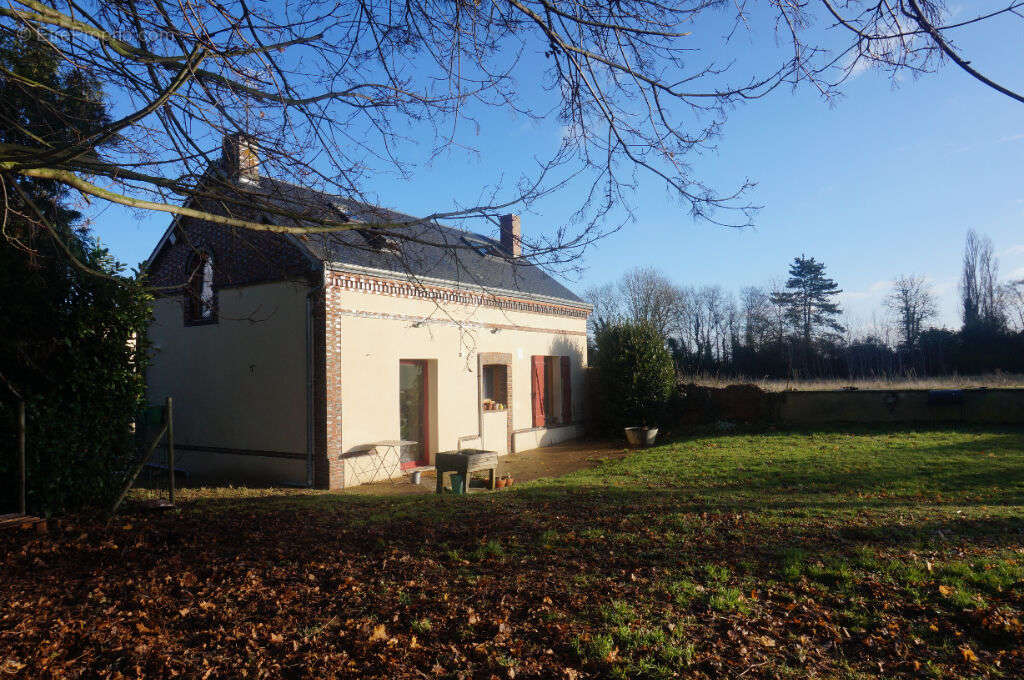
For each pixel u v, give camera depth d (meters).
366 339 13.08
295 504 9.73
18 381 8.45
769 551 6.21
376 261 13.54
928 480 10.24
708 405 20.09
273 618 4.74
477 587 5.37
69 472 8.59
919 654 4.14
